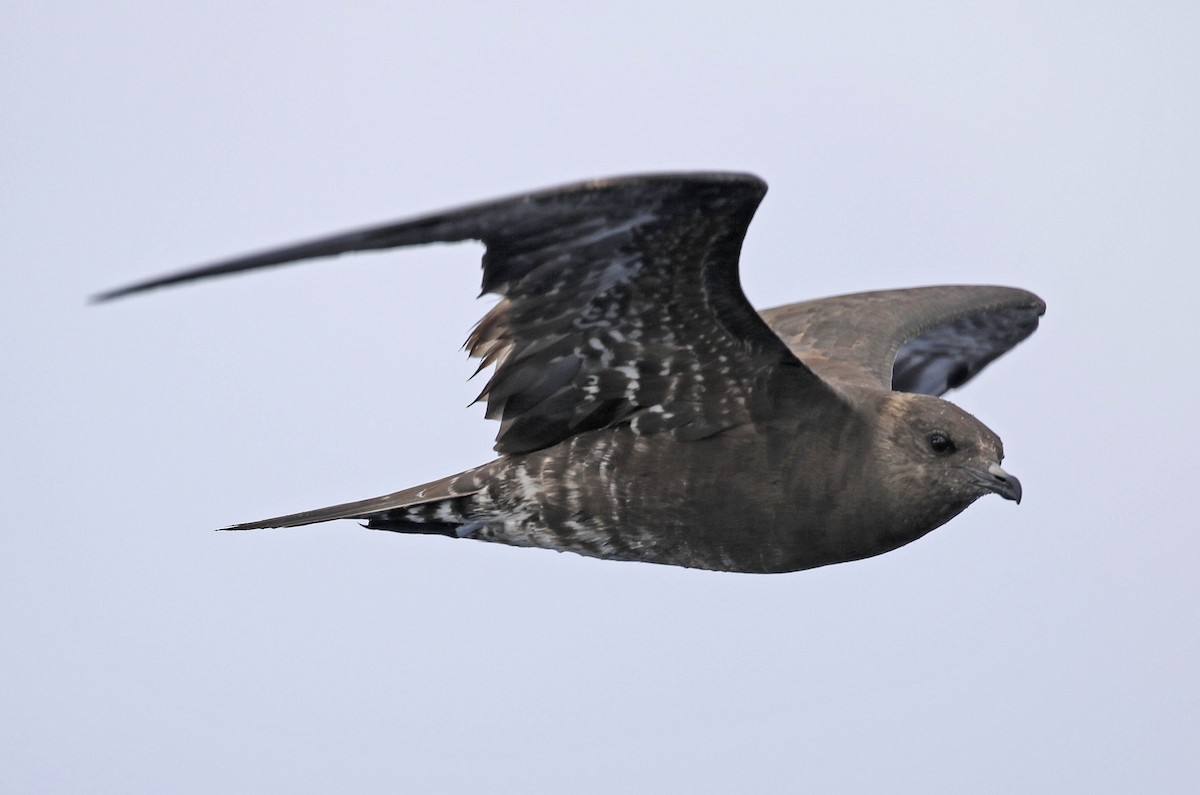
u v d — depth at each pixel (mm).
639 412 13594
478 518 14172
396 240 10562
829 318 16953
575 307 12688
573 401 13562
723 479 13602
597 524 13930
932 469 13625
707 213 11617
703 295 12586
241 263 9961
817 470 13562
